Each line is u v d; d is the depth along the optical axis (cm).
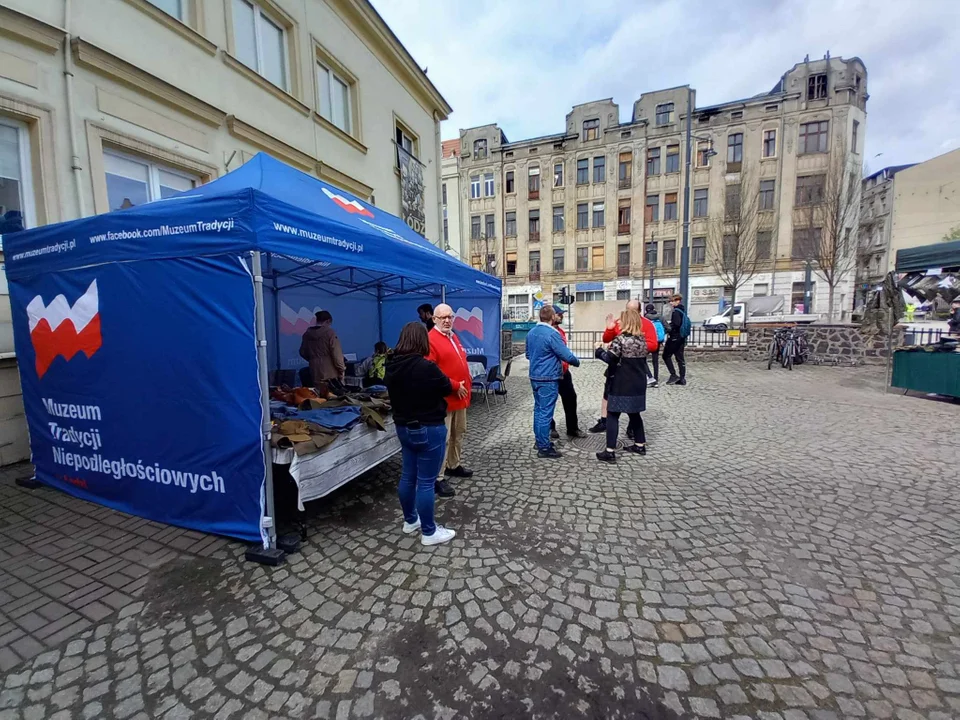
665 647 220
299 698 194
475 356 855
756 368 1161
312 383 634
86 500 384
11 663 214
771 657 212
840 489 407
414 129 1449
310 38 955
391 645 224
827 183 2233
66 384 370
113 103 568
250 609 252
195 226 287
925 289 824
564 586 270
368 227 459
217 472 315
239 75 771
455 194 3956
